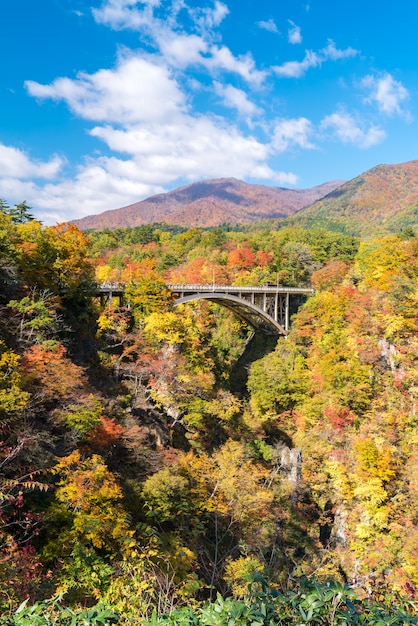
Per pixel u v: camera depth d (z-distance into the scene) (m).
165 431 38.47
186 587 12.56
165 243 113.69
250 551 28.12
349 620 4.79
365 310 56.81
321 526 44.25
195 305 69.19
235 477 32.19
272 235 109.69
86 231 132.12
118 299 57.34
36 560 13.75
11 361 22.66
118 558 17.38
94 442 26.30
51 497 20.41
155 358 43.22
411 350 51.19
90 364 39.00
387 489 42.09
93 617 4.96
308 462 47.25
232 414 45.88
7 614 6.27
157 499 24.86
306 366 60.06
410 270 62.31
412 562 35.56
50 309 34.28
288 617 4.96
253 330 74.19
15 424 20.58
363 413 48.84
